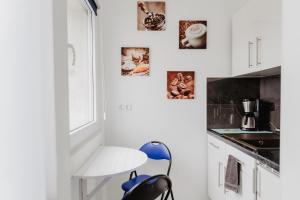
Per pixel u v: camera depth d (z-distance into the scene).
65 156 1.13
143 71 2.71
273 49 1.81
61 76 1.09
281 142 1.02
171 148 2.74
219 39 2.72
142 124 2.73
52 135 0.99
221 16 2.72
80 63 2.27
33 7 0.74
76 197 1.49
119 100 2.71
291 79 0.95
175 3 2.70
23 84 0.69
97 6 2.30
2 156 0.64
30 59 0.72
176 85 2.72
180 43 2.71
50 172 1.00
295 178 0.93
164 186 1.35
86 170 1.52
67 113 1.17
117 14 2.68
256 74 2.41
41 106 0.81
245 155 1.81
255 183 1.67
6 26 0.64
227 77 2.74
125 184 2.17
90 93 2.33
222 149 2.29
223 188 2.26
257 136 2.26
